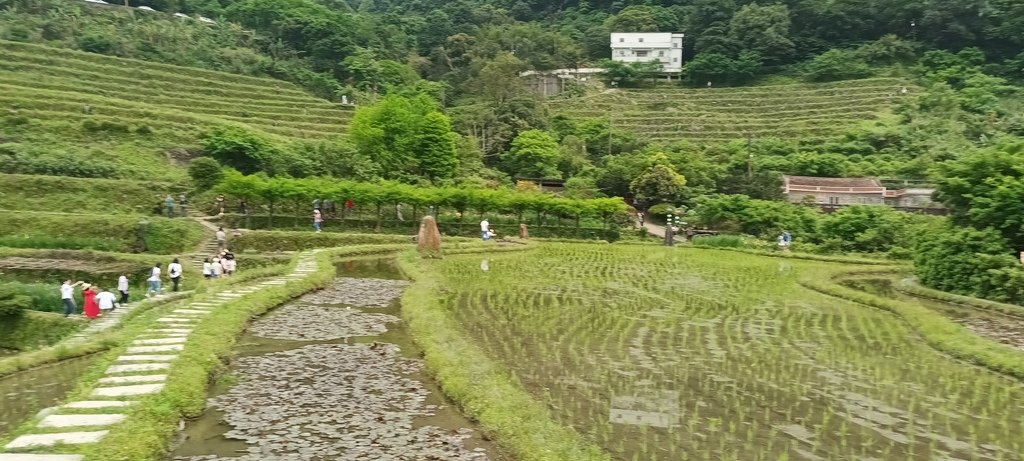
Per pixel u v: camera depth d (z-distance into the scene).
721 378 14.38
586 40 131.75
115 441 9.52
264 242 42.38
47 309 28.02
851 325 21.09
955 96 93.19
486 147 83.38
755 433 11.07
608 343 17.56
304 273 29.58
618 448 10.29
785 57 116.00
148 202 47.41
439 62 121.12
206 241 41.53
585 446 10.12
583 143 84.06
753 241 52.03
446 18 131.88
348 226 49.62
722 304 24.56
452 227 52.84
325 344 17.44
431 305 21.56
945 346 17.70
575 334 18.64
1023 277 26.12
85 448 9.23
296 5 114.69
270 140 61.66
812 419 11.88
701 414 11.99
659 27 131.12
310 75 95.25
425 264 34.41
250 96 82.81
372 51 112.94
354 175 59.25
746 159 77.12
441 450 10.39
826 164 75.19
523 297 25.03
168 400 11.48
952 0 111.00
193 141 61.41
